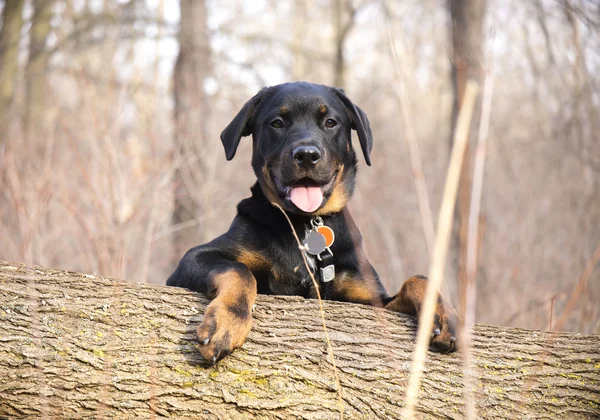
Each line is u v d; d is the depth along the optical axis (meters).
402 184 13.27
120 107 7.51
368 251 8.37
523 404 3.17
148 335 3.16
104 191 6.89
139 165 7.36
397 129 15.60
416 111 15.99
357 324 3.37
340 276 4.18
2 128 10.95
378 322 3.40
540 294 7.03
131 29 10.77
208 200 8.79
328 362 3.20
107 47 11.06
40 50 12.20
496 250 8.11
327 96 4.37
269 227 4.14
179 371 3.08
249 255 4.08
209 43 10.86
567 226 8.32
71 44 11.03
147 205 7.29
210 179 8.84
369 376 3.19
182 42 10.16
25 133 9.93
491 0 8.28
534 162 11.24
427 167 13.66
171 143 8.84
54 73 11.33
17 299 3.21
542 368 3.30
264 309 3.39
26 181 7.42
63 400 2.99
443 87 14.82
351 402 3.13
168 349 3.13
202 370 3.09
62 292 3.28
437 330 3.22
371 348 3.27
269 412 3.06
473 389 3.22
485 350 3.36
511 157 11.66
